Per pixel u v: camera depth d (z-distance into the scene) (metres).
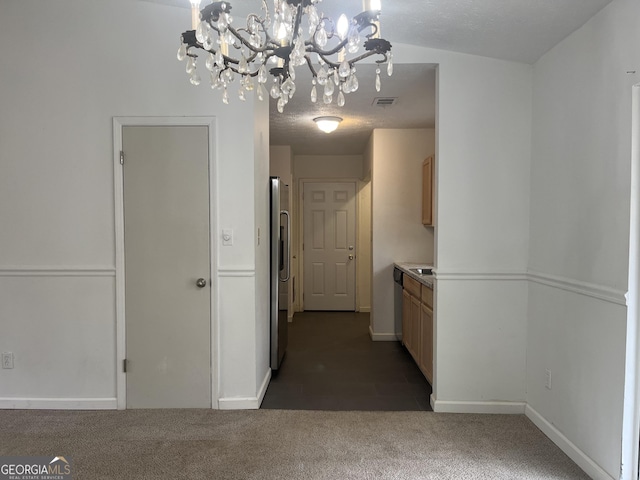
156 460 2.15
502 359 2.72
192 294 2.74
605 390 1.93
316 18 1.52
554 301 2.36
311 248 6.19
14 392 2.78
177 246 2.74
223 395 2.78
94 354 2.77
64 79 2.70
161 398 2.78
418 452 2.23
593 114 2.03
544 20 2.10
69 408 2.77
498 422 2.60
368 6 1.45
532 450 2.26
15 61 2.70
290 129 4.42
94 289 2.76
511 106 2.68
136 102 2.70
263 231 3.10
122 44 2.69
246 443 2.32
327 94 1.67
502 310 2.72
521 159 2.69
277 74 1.86
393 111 3.72
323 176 6.09
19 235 2.75
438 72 2.68
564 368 2.26
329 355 4.04
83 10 2.68
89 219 2.74
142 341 2.76
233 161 2.72
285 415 2.69
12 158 2.72
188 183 2.72
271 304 3.45
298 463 2.12
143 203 2.73
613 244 1.89
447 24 2.28
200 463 2.12
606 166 1.93
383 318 4.57
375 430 2.48
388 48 1.56
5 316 2.76
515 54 2.55
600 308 1.96
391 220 4.51
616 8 1.86
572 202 2.20
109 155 2.72
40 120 2.71
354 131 4.56
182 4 2.63
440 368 2.75
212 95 2.70
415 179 4.48
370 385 3.24
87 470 2.06
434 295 2.81
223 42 1.53
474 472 2.04
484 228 2.71
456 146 2.70
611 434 1.89
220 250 2.74
